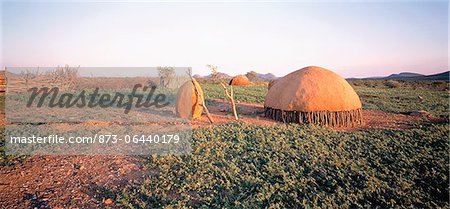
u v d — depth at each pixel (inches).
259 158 249.6
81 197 191.5
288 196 190.9
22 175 221.1
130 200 185.3
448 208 186.2
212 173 217.8
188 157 251.8
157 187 199.8
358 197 194.7
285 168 229.0
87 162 247.9
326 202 185.6
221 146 277.3
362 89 1161.4
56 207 178.7
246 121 413.1
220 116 455.8
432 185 216.5
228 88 1021.8
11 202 183.0
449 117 447.2
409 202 191.3
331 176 220.2
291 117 406.6
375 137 328.2
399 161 251.6
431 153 274.1
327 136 325.4
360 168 234.4
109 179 215.6
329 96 397.7
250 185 202.7
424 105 621.0
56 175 222.7
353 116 408.8
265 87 1147.9
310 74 421.7
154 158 248.2
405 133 341.7
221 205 180.1
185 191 195.5
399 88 1332.4
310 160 245.6
